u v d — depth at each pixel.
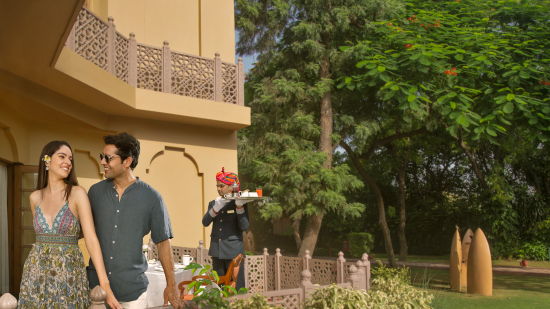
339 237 25.23
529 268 17.12
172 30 11.70
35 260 3.14
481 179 19.39
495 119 12.47
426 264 18.38
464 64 13.18
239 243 6.46
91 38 8.64
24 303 3.11
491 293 10.91
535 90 12.80
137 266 3.32
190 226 11.52
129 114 10.54
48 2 5.33
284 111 15.59
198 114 10.93
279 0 15.52
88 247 3.13
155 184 11.06
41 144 10.08
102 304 2.87
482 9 14.46
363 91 14.76
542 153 19.62
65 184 3.25
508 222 20.11
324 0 14.80
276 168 14.73
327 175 14.28
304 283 5.30
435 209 23.81
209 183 11.87
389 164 21.44
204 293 3.90
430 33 13.45
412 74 13.09
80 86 8.38
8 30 6.04
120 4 10.81
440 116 14.95
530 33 13.23
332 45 15.30
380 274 9.08
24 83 7.98
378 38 14.91
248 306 4.68
